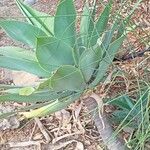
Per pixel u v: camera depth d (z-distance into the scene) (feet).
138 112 3.28
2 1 5.45
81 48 3.08
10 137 3.95
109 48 2.97
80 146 3.77
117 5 4.17
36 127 3.98
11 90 3.07
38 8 5.23
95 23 2.95
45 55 2.82
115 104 3.69
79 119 3.95
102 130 3.34
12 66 3.07
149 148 3.38
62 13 2.83
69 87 2.98
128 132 3.56
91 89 3.13
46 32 3.11
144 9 4.83
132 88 3.77
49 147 3.83
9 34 3.08
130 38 4.16
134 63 3.84
